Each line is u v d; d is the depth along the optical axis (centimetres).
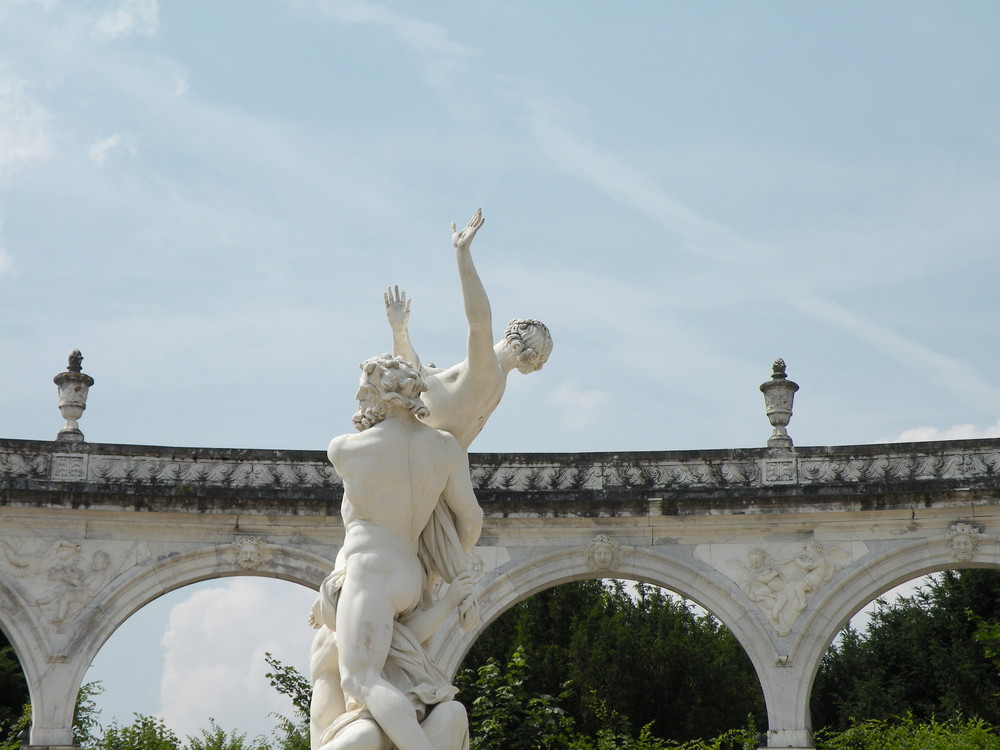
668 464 2717
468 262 865
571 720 2794
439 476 870
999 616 4384
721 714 4406
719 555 2669
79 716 3916
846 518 2644
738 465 2700
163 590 2641
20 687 3872
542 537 2706
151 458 2686
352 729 791
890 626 4606
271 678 3388
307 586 2692
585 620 4497
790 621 2616
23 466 2636
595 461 2728
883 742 3569
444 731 805
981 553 2581
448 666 2575
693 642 4491
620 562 2686
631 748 3052
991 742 3444
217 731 3341
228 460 2703
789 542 2658
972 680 4297
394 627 837
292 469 2709
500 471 2734
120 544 2647
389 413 868
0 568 2592
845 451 2664
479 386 888
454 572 880
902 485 2612
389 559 837
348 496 853
